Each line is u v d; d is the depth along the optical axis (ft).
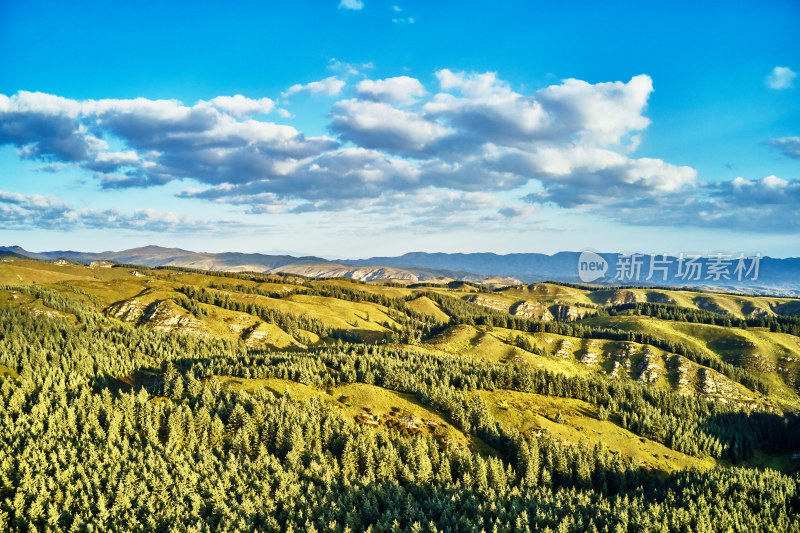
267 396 550.77
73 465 411.13
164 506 385.29
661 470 540.11
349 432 495.41
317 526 369.50
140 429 489.26
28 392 558.97
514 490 429.38
